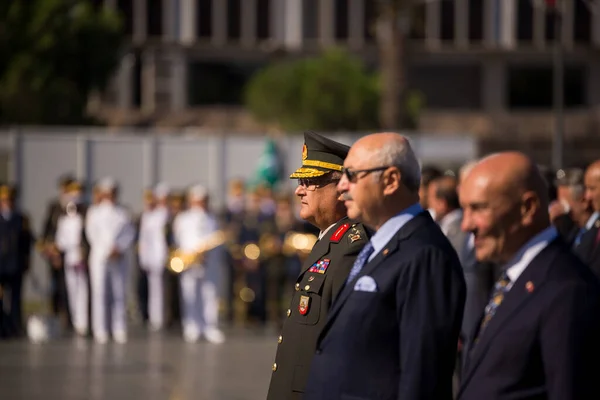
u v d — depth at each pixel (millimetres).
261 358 35469
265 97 106750
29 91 95000
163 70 131625
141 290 46531
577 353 9227
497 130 126188
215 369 32906
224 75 133750
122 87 129875
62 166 52250
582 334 9281
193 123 128625
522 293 9680
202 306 40719
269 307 45938
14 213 40719
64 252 42250
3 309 40719
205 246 40469
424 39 133125
